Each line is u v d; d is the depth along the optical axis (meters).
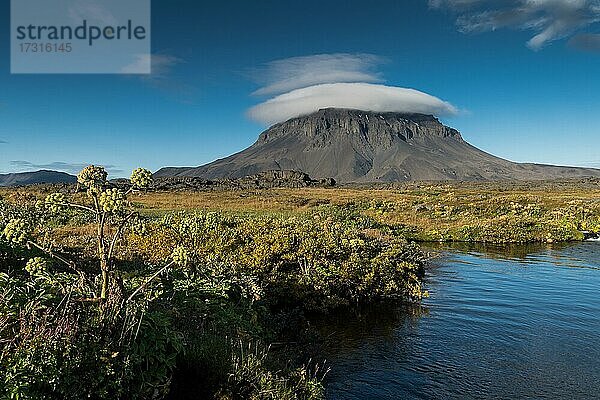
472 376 10.43
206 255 13.10
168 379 5.98
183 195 69.88
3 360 4.89
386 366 10.74
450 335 12.88
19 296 6.13
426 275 21.31
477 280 20.28
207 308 8.84
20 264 9.61
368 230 28.22
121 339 5.71
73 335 5.37
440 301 16.30
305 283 13.73
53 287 6.55
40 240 13.43
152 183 6.20
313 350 10.62
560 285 19.39
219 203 55.25
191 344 7.16
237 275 11.57
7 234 6.20
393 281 15.90
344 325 13.24
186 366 6.75
